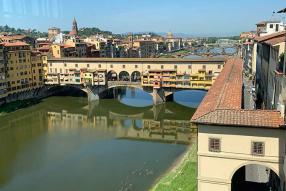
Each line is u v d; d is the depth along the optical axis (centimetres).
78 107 13525
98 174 6931
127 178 6681
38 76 14988
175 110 12700
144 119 11738
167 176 6419
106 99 14775
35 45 17225
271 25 12719
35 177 6894
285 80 3797
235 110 4197
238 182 5016
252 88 11506
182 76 13188
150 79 13462
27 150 8544
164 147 8644
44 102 14338
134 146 8756
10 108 12725
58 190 6262
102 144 8962
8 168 7400
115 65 14938
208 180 4241
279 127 3847
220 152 4147
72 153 8256
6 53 13012
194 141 9138
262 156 4006
